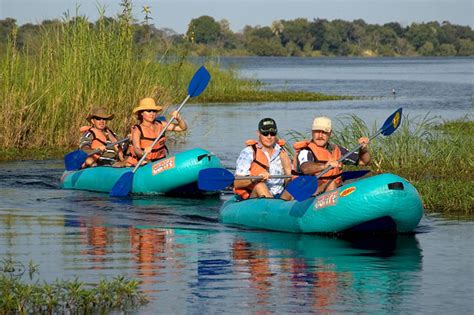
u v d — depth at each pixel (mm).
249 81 86250
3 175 31609
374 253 19547
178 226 22578
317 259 18922
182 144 41031
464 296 16109
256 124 50469
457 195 25516
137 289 16453
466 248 20062
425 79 118875
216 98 72375
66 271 17672
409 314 15086
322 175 22547
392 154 33031
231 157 36219
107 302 15578
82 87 38938
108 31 39688
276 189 23797
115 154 30750
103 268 17969
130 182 27406
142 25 40656
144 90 39844
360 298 15969
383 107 64125
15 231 21688
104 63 39188
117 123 38688
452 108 62531
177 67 49781
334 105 66750
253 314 15055
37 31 39594
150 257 18969
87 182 28828
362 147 23172
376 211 20625
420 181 28281
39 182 30281
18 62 38625
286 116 55750
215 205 25953
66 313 15047
